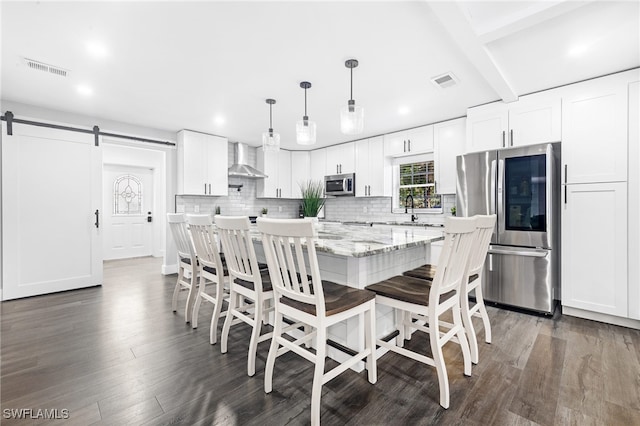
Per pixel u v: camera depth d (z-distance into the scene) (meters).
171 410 1.47
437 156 3.99
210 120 3.92
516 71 2.51
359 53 2.24
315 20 1.85
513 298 2.89
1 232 3.17
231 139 5.00
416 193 4.59
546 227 2.73
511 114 3.06
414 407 1.49
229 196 5.21
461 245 1.63
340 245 1.78
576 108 2.70
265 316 2.58
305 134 2.57
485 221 1.89
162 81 2.72
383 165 4.65
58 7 1.71
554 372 1.79
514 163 2.92
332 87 2.86
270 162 5.47
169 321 2.62
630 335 2.31
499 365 1.87
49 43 2.09
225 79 2.69
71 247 3.58
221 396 1.58
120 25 1.89
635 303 2.42
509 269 2.91
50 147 3.44
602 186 2.56
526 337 2.28
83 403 1.51
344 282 1.92
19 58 2.29
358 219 5.38
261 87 2.87
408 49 2.19
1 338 2.26
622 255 2.47
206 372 1.81
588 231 2.63
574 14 1.78
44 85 2.79
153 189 6.21
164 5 1.70
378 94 3.04
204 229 2.24
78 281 3.63
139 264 5.23
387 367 1.88
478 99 3.16
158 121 3.95
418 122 4.01
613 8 1.72
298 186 5.73
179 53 2.24
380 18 1.83
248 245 1.76
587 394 1.58
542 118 2.88
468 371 1.75
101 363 1.90
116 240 5.79
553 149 2.87
